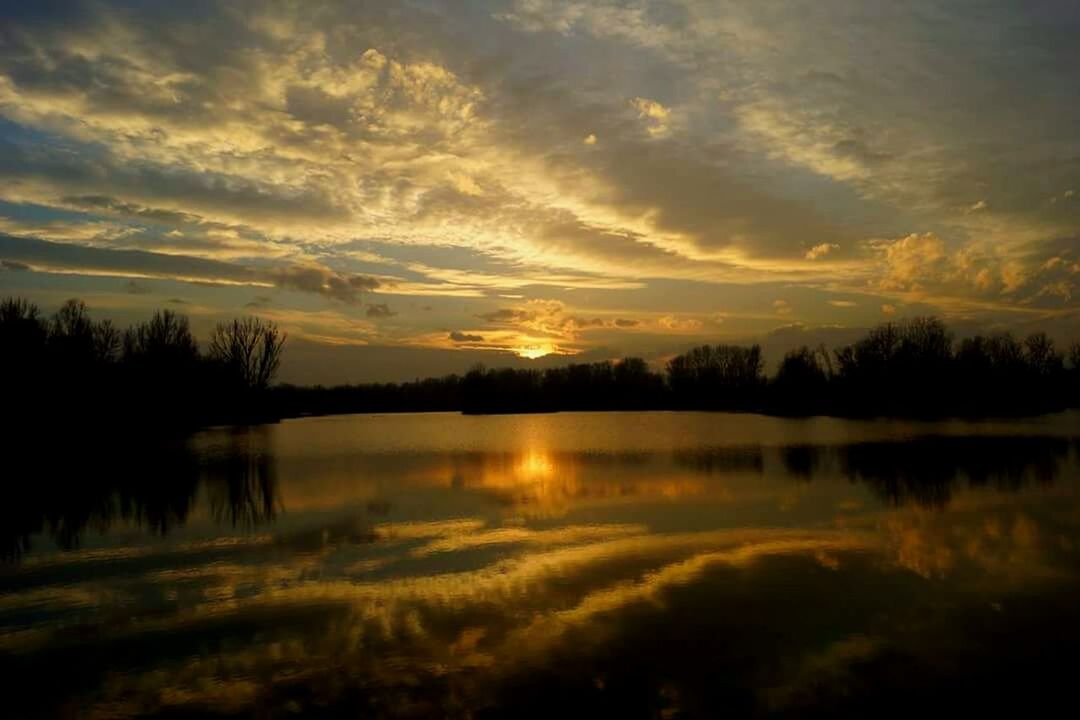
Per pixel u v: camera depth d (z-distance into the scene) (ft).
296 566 59.26
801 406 388.57
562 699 34.24
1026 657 37.73
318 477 119.03
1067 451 138.62
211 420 309.01
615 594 49.62
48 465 139.95
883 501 85.15
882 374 365.61
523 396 529.04
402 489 103.55
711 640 40.78
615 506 85.46
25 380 191.93
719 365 490.08
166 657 40.06
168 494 101.91
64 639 43.19
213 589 53.11
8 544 69.77
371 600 49.55
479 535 69.92
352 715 33.12
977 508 79.00
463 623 44.47
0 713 33.96
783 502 86.02
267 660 39.37
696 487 100.32
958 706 32.96
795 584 50.93
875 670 36.60
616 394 513.86
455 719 32.55
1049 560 56.13
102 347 250.57
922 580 51.42
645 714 32.78
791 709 33.01
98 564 61.31
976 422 249.34
